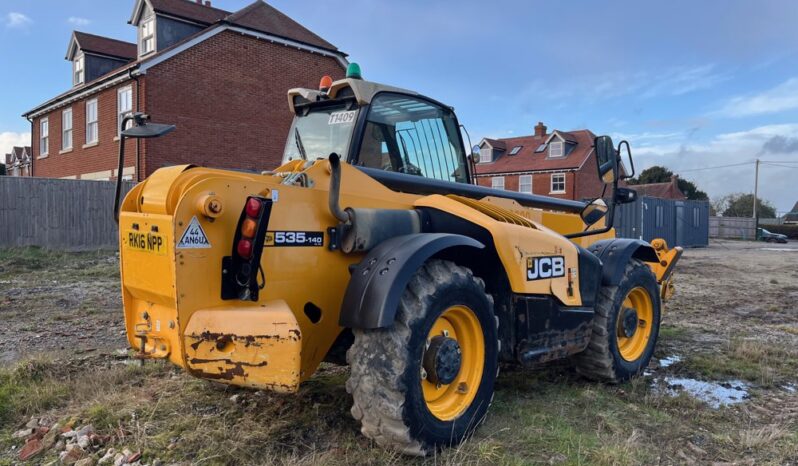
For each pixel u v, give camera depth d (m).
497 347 3.47
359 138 3.77
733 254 22.23
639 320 4.91
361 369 2.89
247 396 3.82
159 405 3.65
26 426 3.43
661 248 5.92
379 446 3.05
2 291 8.59
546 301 3.81
